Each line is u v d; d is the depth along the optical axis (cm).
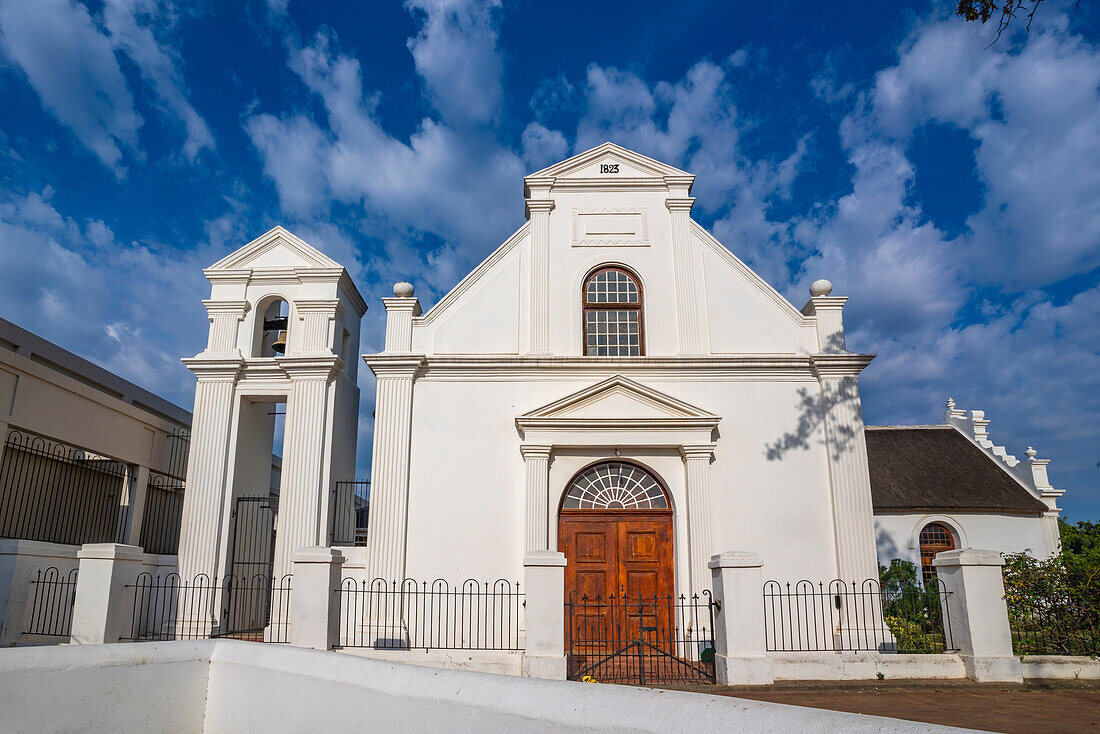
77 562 1228
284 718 451
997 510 2295
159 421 1661
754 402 1364
